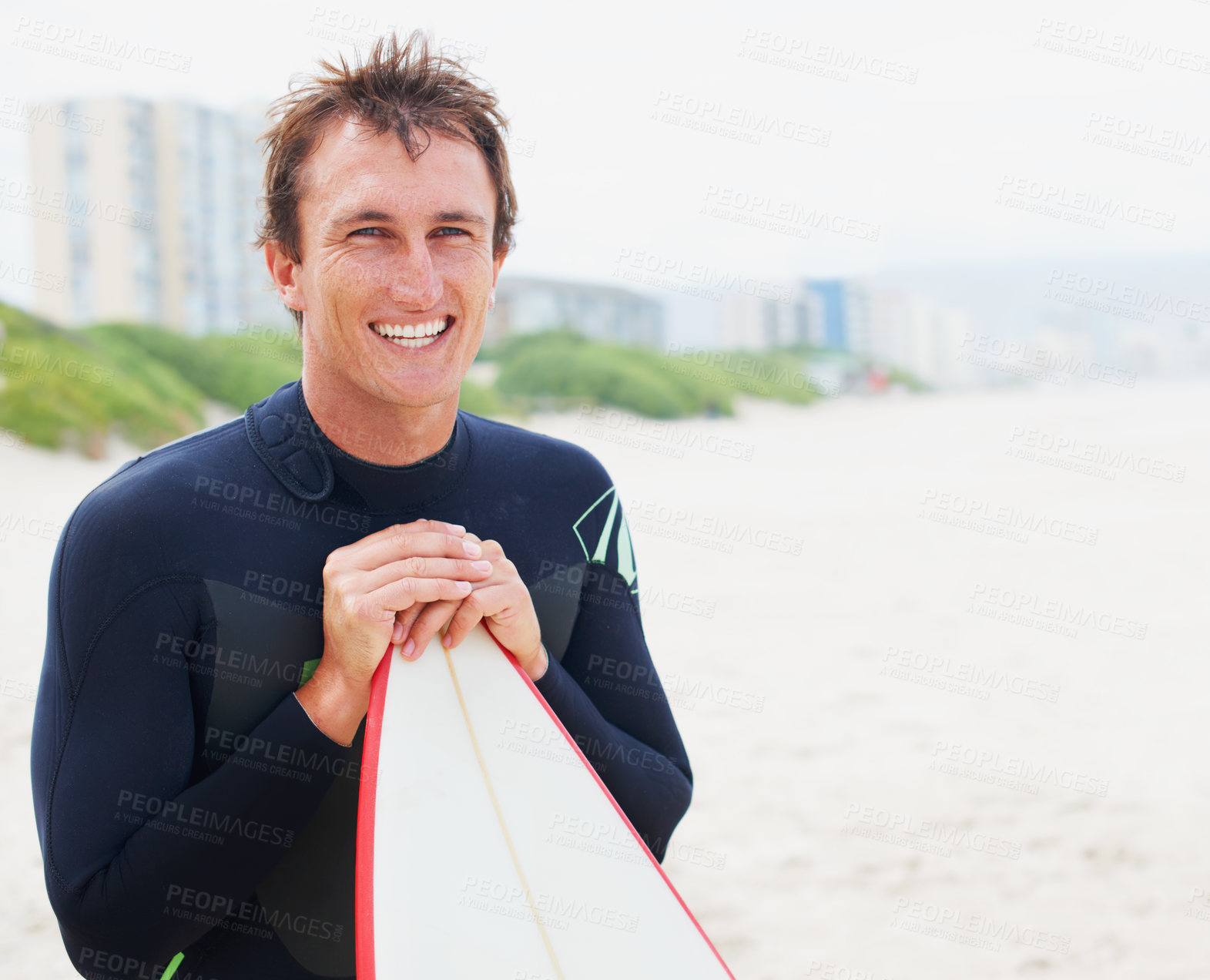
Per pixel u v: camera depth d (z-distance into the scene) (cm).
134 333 1972
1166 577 852
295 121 117
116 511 112
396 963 114
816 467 1773
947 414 3141
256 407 131
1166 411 2661
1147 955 300
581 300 5609
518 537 137
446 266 116
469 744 125
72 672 109
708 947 128
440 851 120
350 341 115
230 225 4112
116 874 104
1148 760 453
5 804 390
